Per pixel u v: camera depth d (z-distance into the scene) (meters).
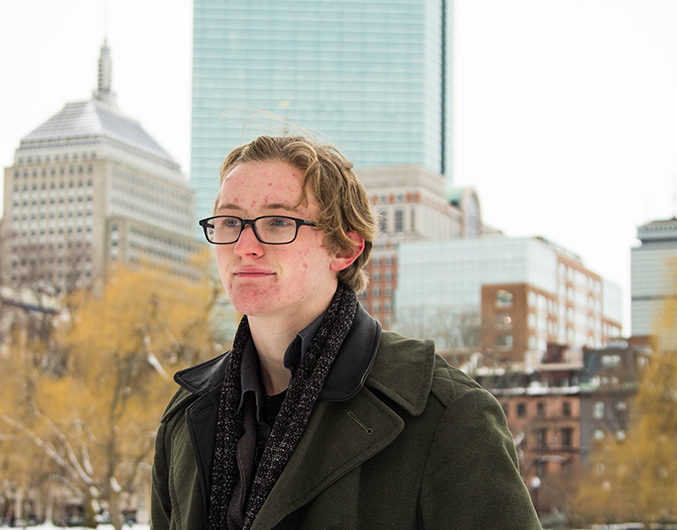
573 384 70.62
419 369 1.72
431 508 1.64
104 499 31.83
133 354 32.25
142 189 142.62
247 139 1.85
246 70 141.75
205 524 1.77
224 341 33.75
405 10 148.50
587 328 119.25
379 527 1.64
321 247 1.75
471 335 48.84
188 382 1.92
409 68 146.50
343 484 1.64
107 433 31.20
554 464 64.19
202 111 137.50
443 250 110.44
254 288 1.70
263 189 1.72
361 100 145.62
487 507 1.61
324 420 1.68
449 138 152.62
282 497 1.62
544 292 108.38
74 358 34.00
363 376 1.69
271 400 1.79
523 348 86.06
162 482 1.99
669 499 36.91
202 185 133.25
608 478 40.66
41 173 138.00
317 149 1.79
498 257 107.19
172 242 130.25
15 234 73.19
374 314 116.56
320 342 1.73
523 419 62.16
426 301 109.94
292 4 144.75
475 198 148.38
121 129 146.50
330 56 145.38
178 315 33.00
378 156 144.88
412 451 1.67
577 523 45.59
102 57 170.00
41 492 39.47
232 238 1.73
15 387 33.16
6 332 46.69
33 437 32.06
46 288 64.12
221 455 1.77
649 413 36.66
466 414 1.67
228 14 142.75
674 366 36.34
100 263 127.12
